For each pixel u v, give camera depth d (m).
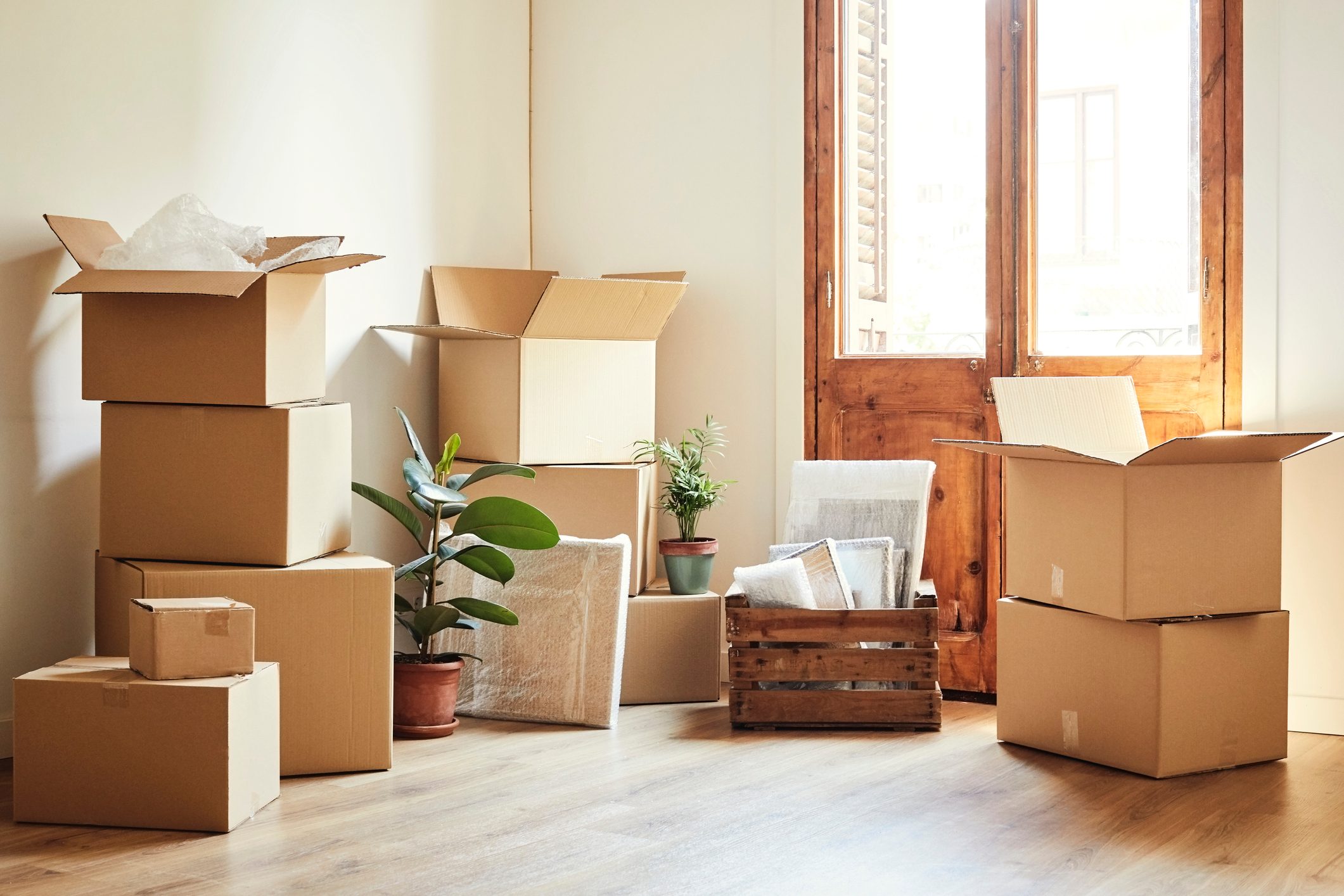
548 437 3.90
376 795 2.82
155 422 2.96
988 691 3.96
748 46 4.25
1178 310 3.72
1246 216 3.55
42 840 2.49
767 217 4.23
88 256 2.92
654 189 4.41
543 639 3.57
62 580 3.13
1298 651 3.49
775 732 3.45
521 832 2.56
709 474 4.32
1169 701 2.96
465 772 3.02
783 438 4.21
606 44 4.49
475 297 4.20
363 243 3.91
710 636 3.83
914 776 2.99
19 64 2.97
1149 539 2.98
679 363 4.38
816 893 2.23
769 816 2.67
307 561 3.01
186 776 2.54
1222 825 2.62
